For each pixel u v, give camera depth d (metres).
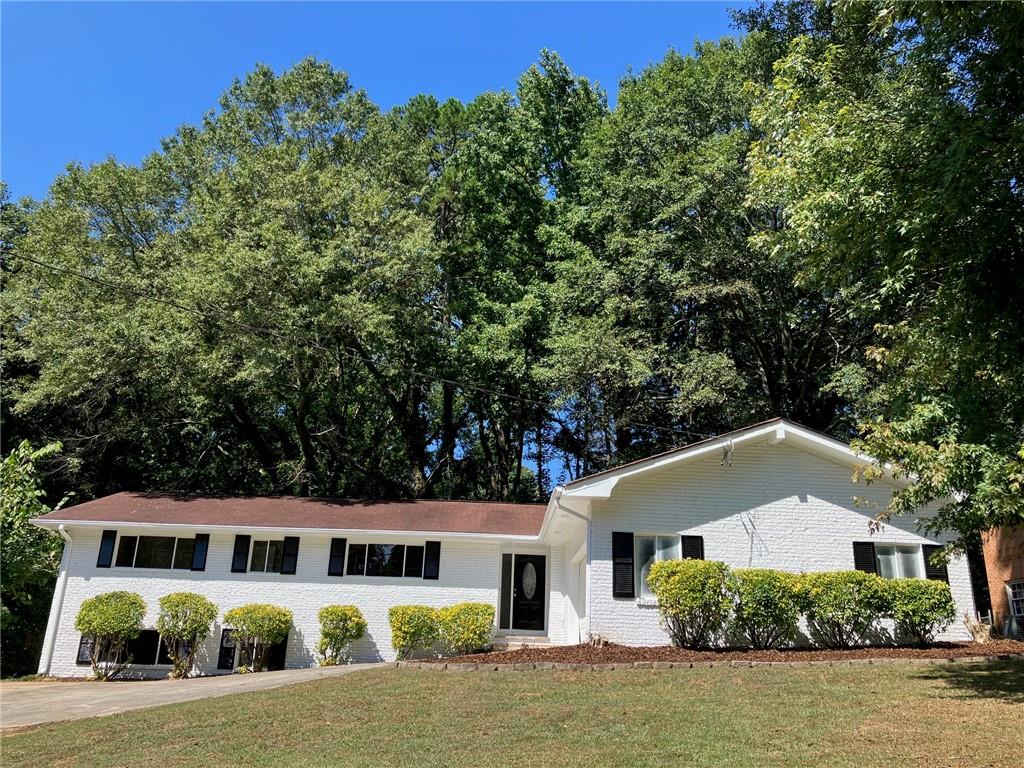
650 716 9.33
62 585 19.72
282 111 29.14
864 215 9.60
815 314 24.84
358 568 20.19
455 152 31.27
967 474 9.12
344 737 9.02
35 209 28.06
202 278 21.16
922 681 10.95
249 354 21.88
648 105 27.14
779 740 8.07
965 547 10.23
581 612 17.56
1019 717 8.55
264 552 20.34
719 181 23.42
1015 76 9.02
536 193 30.84
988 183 8.67
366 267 23.52
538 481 34.81
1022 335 9.23
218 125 28.94
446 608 19.17
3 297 23.92
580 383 24.69
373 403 31.91
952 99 9.41
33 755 9.12
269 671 18.75
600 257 27.86
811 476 16.55
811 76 12.59
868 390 21.61
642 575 15.66
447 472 31.89
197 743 9.20
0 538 17.33
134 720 10.78
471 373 28.56
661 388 26.33
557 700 10.41
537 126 31.16
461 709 10.11
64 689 15.62
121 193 25.52
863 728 8.45
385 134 29.02
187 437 30.00
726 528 16.06
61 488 27.27
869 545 16.08
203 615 18.84
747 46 26.12
